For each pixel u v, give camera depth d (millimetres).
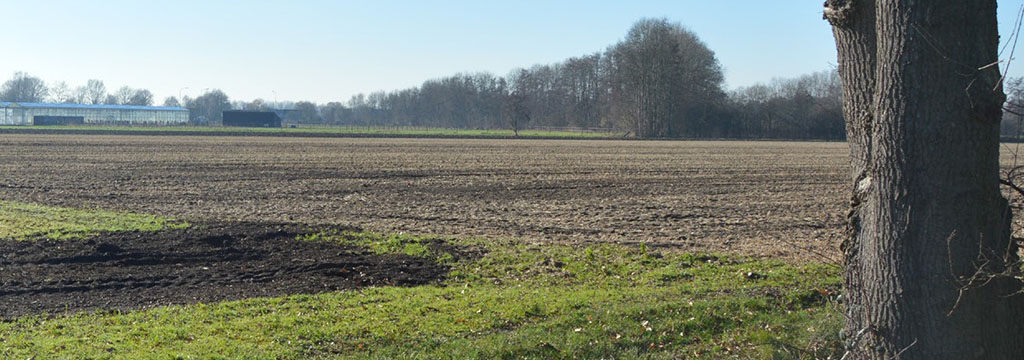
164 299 9562
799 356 7535
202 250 13125
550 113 137750
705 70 100062
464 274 11594
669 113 98750
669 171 37656
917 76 4957
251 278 11102
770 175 36250
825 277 11094
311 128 117688
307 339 7691
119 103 198375
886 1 5188
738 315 8922
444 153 51594
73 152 44781
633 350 7746
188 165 36469
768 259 13055
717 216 20078
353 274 11477
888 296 5289
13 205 19594
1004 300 5227
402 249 13648
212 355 7105
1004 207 5266
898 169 5133
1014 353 5320
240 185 27297
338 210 20531
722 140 88688
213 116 179500
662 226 17828
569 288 10531
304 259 12555
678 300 9398
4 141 54875
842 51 6191
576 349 7645
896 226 5188
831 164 45594
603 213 20359
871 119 5660
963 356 5047
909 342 5168
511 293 9930
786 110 95000
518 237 15711
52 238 13914
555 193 26062
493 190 26922
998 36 5082
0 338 7660
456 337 7875
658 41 98125
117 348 7332
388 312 8750
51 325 8172
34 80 189875
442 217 19172
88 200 21891
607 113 114000
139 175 30562
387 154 49125
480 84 152375
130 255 12609
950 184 4953
